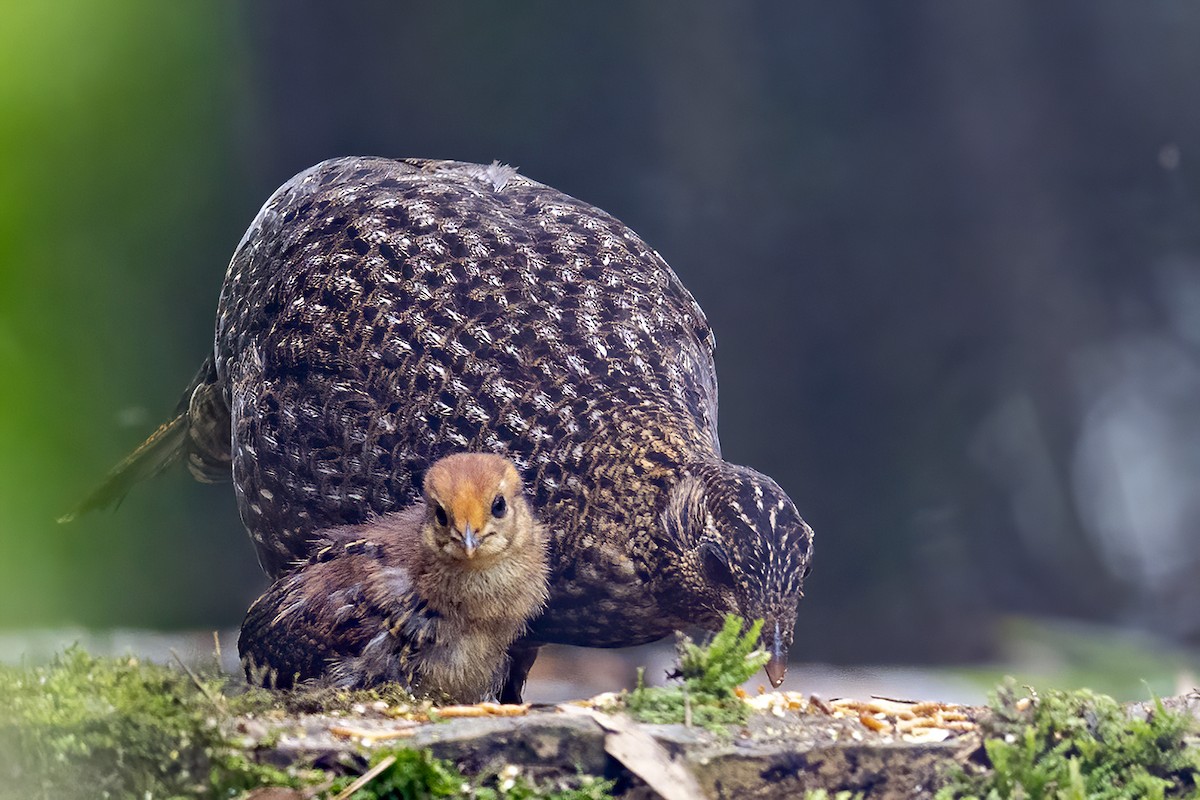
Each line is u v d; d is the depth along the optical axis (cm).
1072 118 2167
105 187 1683
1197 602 2130
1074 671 1636
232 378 970
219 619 1745
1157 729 662
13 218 1066
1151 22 2150
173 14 1797
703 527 812
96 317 1659
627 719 655
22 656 682
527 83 2092
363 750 616
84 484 1368
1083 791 622
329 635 802
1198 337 2234
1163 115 2166
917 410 2142
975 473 2153
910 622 1986
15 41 1070
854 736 662
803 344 2122
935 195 2150
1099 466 2236
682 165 2105
